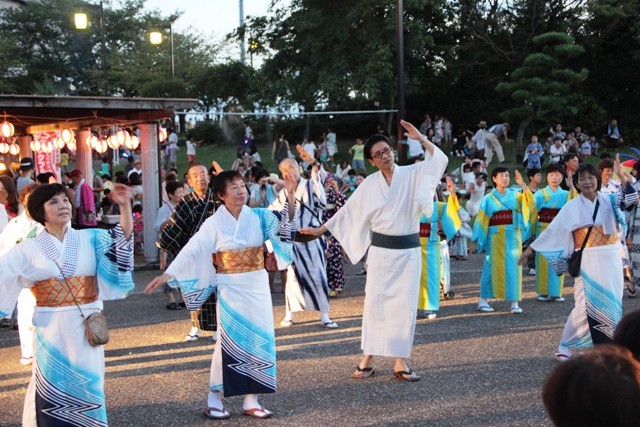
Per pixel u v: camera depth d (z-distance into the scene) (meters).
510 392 5.27
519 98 24.55
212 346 7.00
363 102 28.55
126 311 8.89
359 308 8.75
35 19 38.00
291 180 5.04
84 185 11.46
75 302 3.94
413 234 5.62
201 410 5.09
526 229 8.14
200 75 35.16
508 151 27.44
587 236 5.83
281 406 5.14
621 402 1.30
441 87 31.25
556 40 24.31
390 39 26.66
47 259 3.89
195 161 26.03
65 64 38.56
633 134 29.73
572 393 1.34
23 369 6.42
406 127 5.44
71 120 14.33
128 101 11.88
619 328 1.94
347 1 26.47
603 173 8.58
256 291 4.86
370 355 5.73
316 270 7.68
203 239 4.80
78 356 3.92
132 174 14.51
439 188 9.08
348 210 5.81
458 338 7.05
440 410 4.92
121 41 39.66
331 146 25.89
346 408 5.03
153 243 12.51
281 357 6.50
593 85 30.80
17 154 16.81
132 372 6.12
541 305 8.67
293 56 28.89
